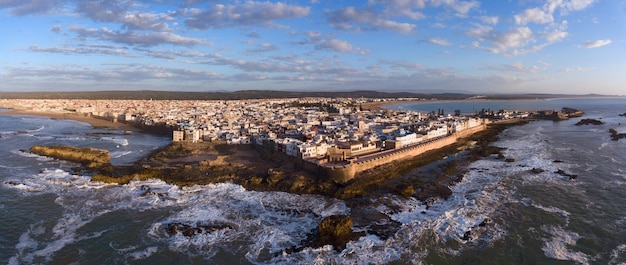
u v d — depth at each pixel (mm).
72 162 170375
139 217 106625
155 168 156125
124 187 132250
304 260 84000
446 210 111625
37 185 132750
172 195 124375
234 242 92500
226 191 128875
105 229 98938
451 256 85625
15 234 95500
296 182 133875
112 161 178125
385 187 134625
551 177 145875
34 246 90000
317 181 138000
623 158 179000
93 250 88500
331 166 142875
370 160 161750
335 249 88438
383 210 112000
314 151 164125
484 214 108188
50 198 120375
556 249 88125
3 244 90375
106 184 134625
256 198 122375
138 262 83750
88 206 114250
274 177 140375
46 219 104438
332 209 113375
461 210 111000
